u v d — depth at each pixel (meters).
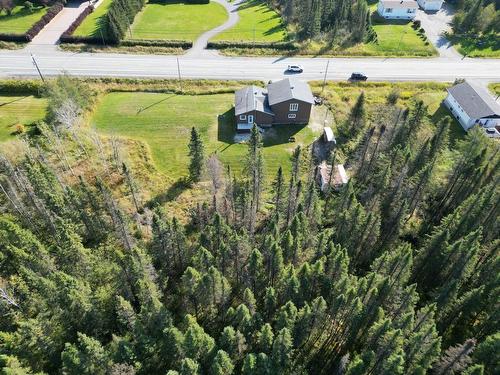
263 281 55.06
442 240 52.78
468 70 114.88
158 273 55.19
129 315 44.50
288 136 88.75
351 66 113.69
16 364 38.59
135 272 49.06
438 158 71.56
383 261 51.72
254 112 87.56
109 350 42.41
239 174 78.94
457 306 49.38
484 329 48.06
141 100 97.19
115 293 49.91
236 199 62.81
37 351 43.00
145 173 78.62
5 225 52.00
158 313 44.66
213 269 46.84
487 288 50.03
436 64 116.88
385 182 64.50
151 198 73.88
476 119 91.62
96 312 46.03
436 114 98.94
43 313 44.06
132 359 41.12
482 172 65.44
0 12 127.94
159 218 54.12
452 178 69.19
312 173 73.06
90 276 52.06
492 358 41.66
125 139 85.88
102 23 126.69
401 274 48.81
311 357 48.88
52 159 78.31
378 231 57.75
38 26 119.12
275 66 111.56
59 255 53.62
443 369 41.38
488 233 61.19
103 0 143.88
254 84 103.75
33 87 96.62
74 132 79.88
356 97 101.94
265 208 72.50
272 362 41.97
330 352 49.34
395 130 77.19
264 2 150.62
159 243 54.34
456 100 97.25
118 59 109.88
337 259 50.25
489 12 127.75
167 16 136.00
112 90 99.50
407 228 67.38
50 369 44.25
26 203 63.25
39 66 104.19
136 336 43.62
